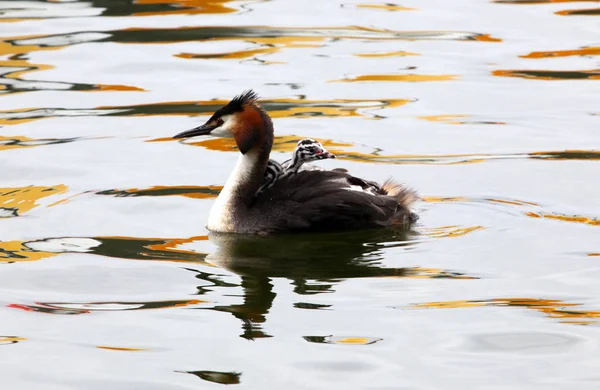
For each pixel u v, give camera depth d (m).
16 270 12.17
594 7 25.70
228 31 23.73
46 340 10.44
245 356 10.05
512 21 24.59
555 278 11.79
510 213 13.95
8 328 10.69
